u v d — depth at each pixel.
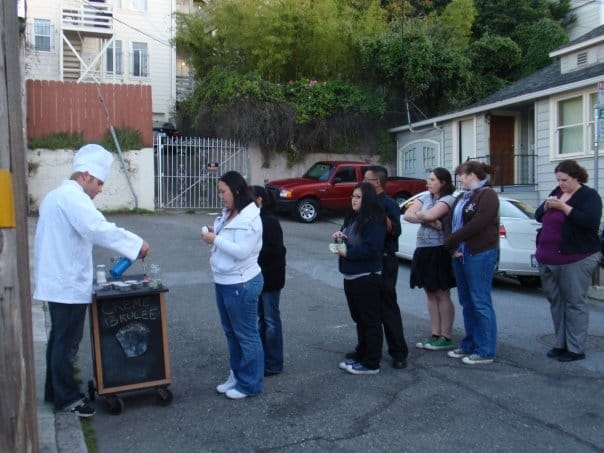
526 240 9.67
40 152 17.25
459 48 23.61
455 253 5.98
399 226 5.81
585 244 5.98
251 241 4.89
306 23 20.78
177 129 25.47
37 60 25.25
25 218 3.47
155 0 28.67
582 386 5.41
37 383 5.26
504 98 17.48
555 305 6.25
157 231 14.47
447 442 4.33
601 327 7.54
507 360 6.11
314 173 18.64
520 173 18.61
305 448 4.24
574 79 15.21
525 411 4.87
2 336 3.18
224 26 21.06
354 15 22.91
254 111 19.75
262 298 5.60
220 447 4.25
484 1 27.92
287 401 5.07
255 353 5.11
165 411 4.86
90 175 4.68
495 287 10.31
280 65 21.11
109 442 4.34
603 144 14.50
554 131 15.84
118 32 28.12
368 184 5.57
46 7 26.34
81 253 4.55
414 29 22.20
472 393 5.24
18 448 3.22
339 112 21.16
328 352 6.39
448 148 19.72
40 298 4.52
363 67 21.69
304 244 13.66
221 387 5.26
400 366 5.86
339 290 9.42
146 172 18.31
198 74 22.05
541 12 27.48
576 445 4.30
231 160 20.08
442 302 6.43
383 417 4.75
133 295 4.74
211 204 19.58
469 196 5.91
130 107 18.16
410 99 22.03
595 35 15.82
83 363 5.98
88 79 27.06
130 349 4.82
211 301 8.53
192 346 6.59
